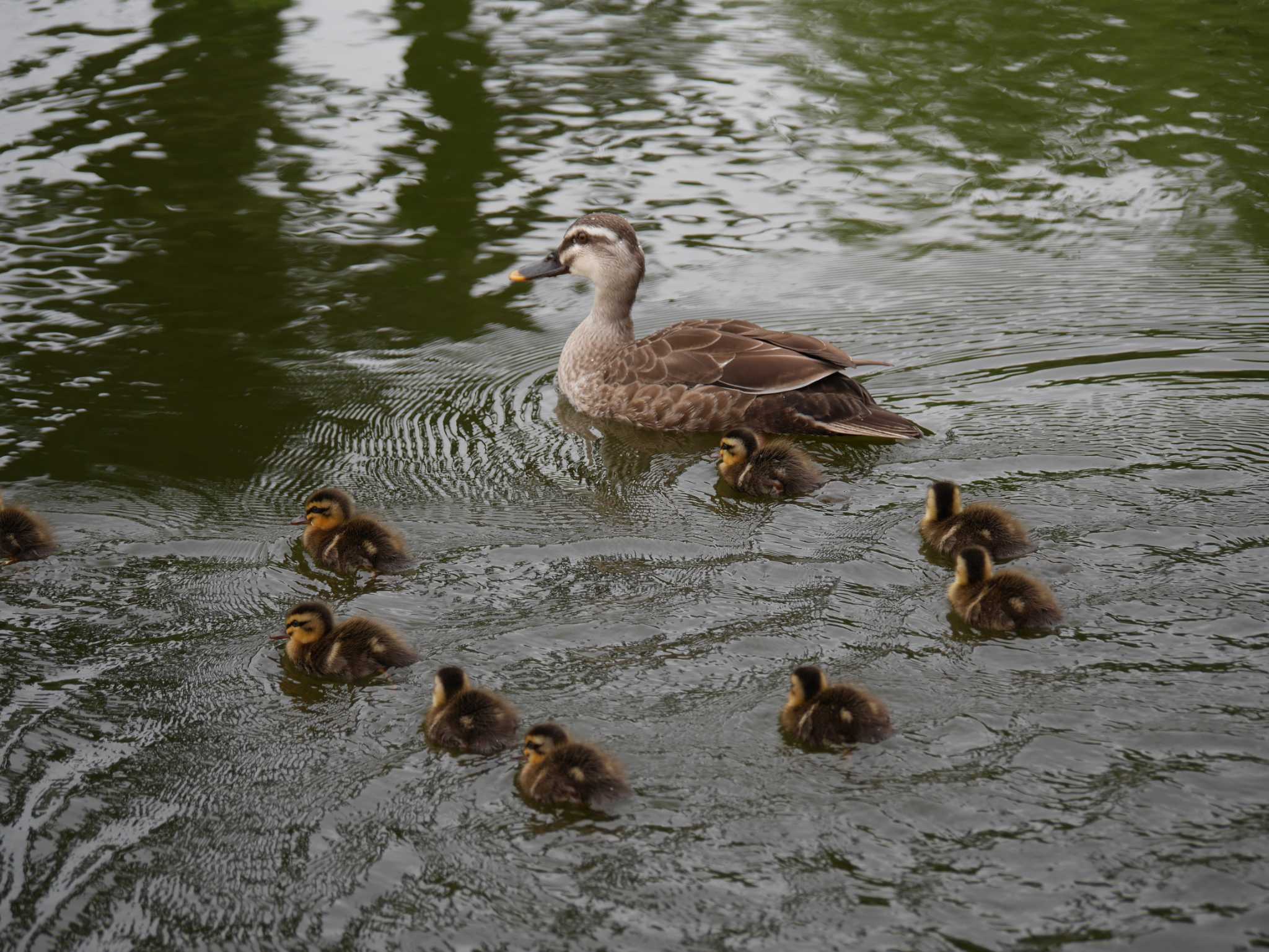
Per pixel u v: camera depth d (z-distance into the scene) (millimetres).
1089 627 7641
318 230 14602
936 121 17156
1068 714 6805
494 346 12570
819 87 18219
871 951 5348
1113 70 18422
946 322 12711
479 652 7648
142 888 5914
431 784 6543
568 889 5770
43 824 6352
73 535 9188
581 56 19375
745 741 6719
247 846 6145
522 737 6828
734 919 5551
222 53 19281
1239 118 16906
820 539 9016
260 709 7246
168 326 12578
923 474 9867
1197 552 8453
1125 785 6234
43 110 17219
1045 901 5562
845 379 10930
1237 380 11242
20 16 20438
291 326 12680
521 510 9648
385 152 16422
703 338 11297
